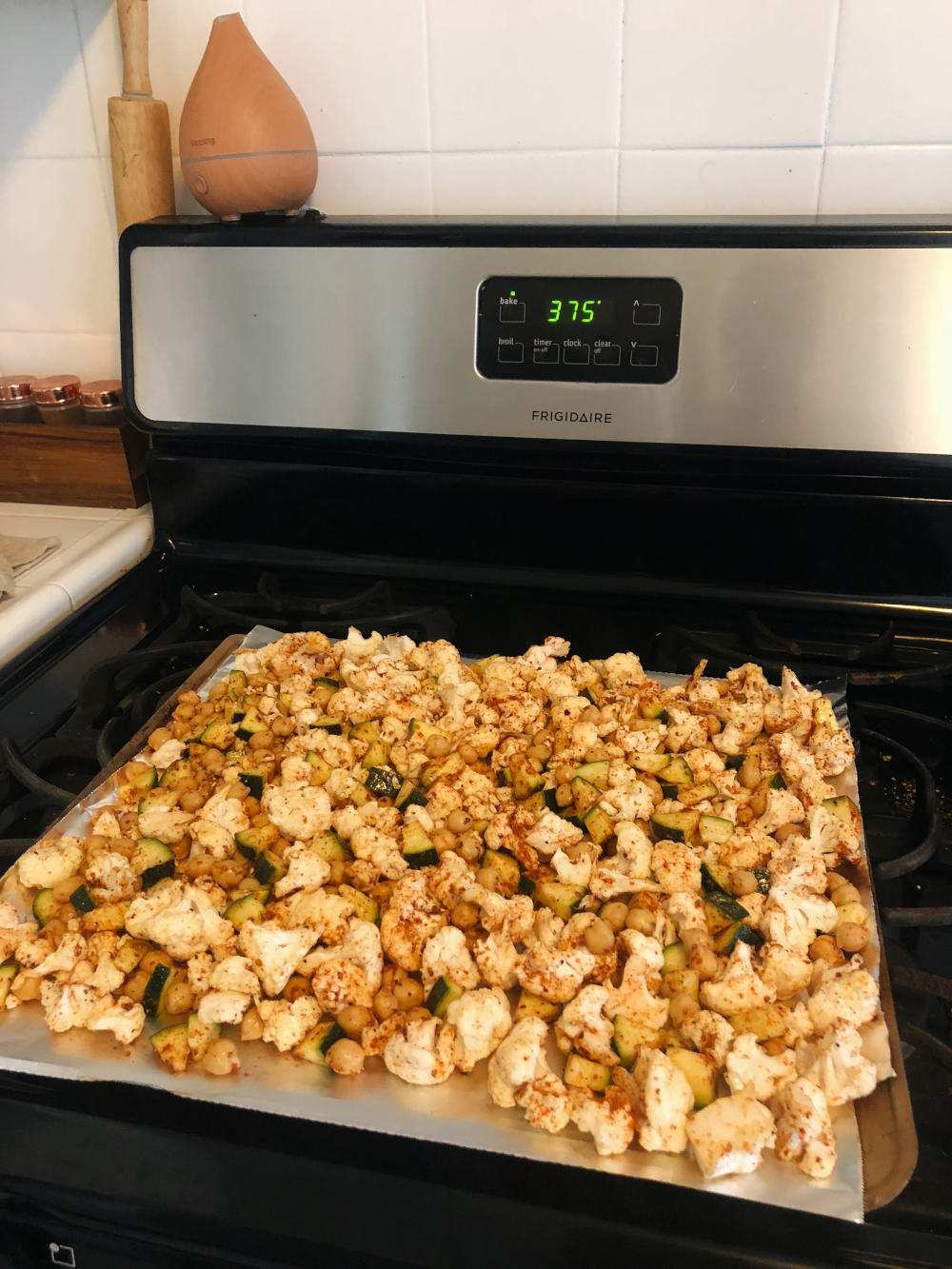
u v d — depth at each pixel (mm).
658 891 633
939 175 880
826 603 888
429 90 941
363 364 867
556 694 820
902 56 845
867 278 758
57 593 901
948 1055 499
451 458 895
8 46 1015
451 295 829
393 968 589
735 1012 540
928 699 823
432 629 924
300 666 838
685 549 904
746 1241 434
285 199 904
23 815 732
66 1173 499
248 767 738
